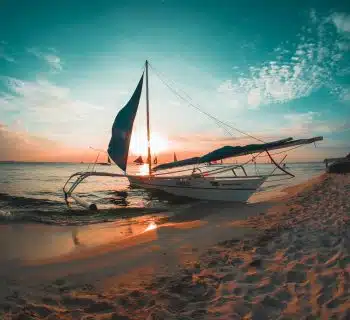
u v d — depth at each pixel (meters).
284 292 3.75
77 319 3.32
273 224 7.89
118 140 17.97
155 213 11.92
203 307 3.50
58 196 18.05
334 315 3.13
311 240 5.88
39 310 3.55
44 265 5.50
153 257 5.73
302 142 11.82
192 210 12.32
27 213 11.78
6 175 47.31
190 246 6.37
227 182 14.08
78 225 9.70
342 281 3.88
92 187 24.88
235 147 12.83
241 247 5.90
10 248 6.86
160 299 3.76
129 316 3.36
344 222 7.11
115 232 8.63
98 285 4.44
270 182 29.00
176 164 15.76
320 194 13.76
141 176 17.72
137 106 17.92
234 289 3.94
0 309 3.58
